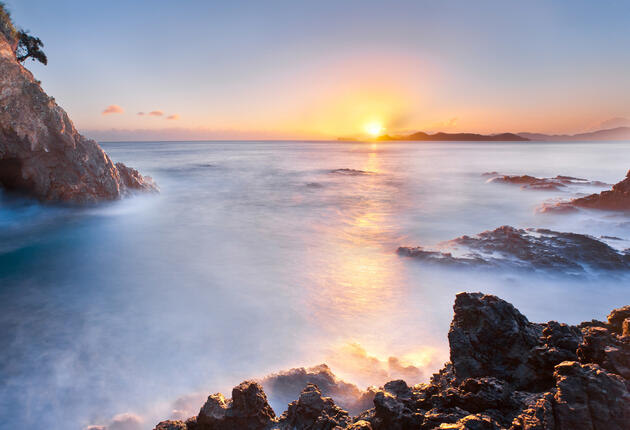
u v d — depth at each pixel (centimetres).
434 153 18388
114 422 1005
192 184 6256
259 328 1530
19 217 3397
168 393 1145
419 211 4044
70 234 3045
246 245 2800
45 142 3388
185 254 2575
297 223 3550
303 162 11881
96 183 3856
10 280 2077
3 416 1049
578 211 3447
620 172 7862
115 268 2286
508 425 539
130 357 1327
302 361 1295
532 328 771
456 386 711
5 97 3052
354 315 1638
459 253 2303
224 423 665
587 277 1930
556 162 10981
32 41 4172
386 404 616
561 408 482
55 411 1070
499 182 6009
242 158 13588
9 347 1389
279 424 673
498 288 1880
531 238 2370
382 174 8019
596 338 613
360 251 2612
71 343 1420
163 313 1673
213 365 1278
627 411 461
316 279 2081
